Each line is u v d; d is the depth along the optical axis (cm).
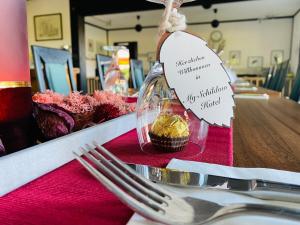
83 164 11
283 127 27
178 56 15
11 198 11
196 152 18
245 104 46
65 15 242
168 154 17
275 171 14
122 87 50
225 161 16
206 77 16
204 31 324
